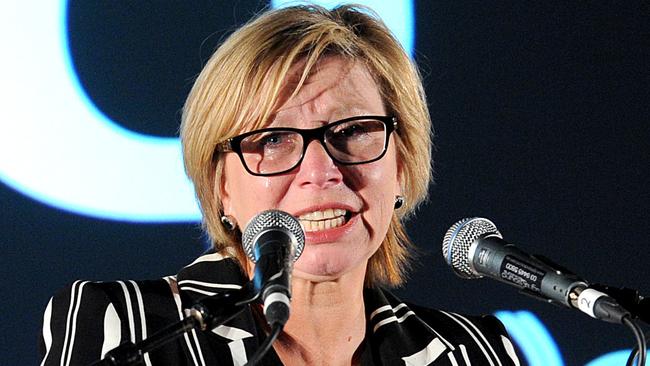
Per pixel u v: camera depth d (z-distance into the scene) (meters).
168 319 8.23
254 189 7.98
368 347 8.70
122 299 8.26
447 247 7.20
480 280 13.98
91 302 8.18
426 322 9.20
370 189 8.00
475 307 13.97
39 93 12.84
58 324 8.16
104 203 13.01
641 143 14.62
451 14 14.41
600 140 14.57
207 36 13.41
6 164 12.75
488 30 14.49
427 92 14.29
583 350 13.95
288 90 7.93
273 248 6.49
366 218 8.02
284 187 7.91
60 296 8.34
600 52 14.70
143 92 13.16
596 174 14.50
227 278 8.62
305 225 7.89
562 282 6.48
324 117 7.93
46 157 12.85
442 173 14.22
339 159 7.92
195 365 8.04
